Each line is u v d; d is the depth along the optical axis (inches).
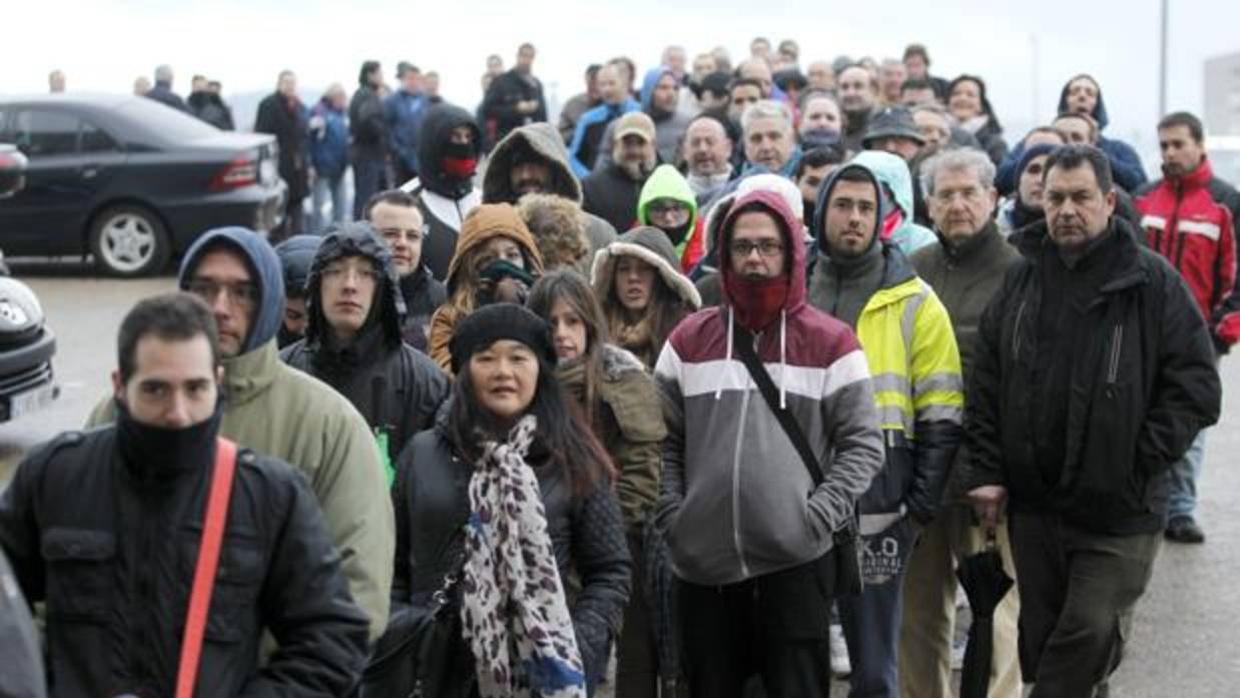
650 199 816.3
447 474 475.2
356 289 509.7
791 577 534.0
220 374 379.6
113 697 352.5
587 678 471.5
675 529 541.3
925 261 665.6
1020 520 577.9
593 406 549.3
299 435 418.0
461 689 468.8
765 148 942.4
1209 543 900.0
